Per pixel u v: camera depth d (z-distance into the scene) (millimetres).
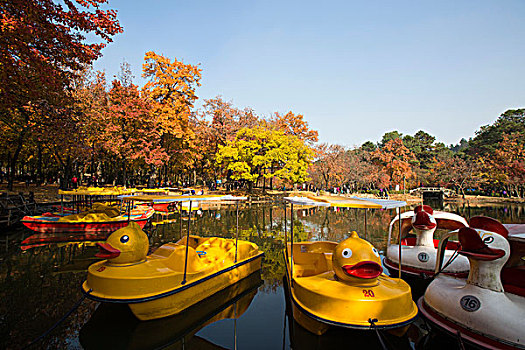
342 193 46719
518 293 5012
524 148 45062
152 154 28469
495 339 4223
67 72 11695
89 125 22266
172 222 19062
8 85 10258
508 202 40781
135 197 7348
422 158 68250
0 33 8266
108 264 5809
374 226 17688
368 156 56875
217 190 41031
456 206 34125
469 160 51250
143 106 28109
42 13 9125
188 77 32906
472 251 4676
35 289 7348
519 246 5176
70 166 27062
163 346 4973
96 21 9969
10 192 19484
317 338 4910
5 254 10797
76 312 6113
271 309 6488
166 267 6137
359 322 4480
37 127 17375
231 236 14484
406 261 7801
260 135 36750
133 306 5254
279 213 24812
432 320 5098
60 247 11883
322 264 6762
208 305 6535
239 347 4930
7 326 5531
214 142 40562
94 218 14102
